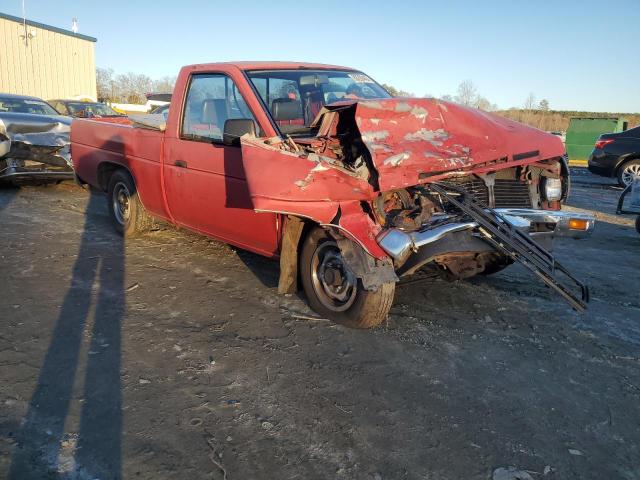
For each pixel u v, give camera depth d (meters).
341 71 5.56
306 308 4.40
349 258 3.71
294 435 2.80
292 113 4.51
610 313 4.55
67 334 3.86
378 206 3.76
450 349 3.79
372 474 2.53
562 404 3.15
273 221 4.34
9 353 3.55
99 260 5.58
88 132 6.88
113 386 3.20
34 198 8.86
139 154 5.87
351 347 3.77
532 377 3.45
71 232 6.70
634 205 7.73
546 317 4.40
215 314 4.28
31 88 26.06
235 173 4.54
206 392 3.17
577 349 3.86
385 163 3.52
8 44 24.73
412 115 3.87
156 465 2.54
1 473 2.46
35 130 8.97
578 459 2.68
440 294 4.81
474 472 2.56
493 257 4.61
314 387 3.25
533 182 4.52
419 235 3.59
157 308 4.38
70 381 3.24
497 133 4.12
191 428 2.83
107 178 6.80
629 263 6.23
